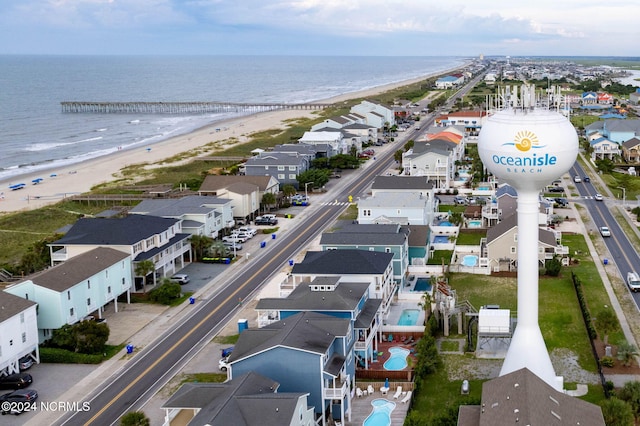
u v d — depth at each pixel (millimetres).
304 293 64750
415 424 47375
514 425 39594
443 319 71438
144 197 134750
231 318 75625
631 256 96000
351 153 181000
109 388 59719
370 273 71250
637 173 165750
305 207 131375
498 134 52812
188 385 49469
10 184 160625
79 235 86188
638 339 67062
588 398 55406
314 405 52156
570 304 77688
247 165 146875
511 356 55344
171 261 91875
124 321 75875
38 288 67812
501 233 89812
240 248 104188
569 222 115812
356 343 60688
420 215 100812
